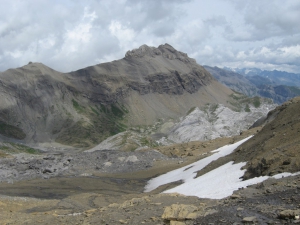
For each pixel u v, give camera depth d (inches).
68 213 1562.5
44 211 1771.7
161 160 3907.5
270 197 1043.3
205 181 2018.9
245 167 1870.1
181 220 927.0
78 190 2864.2
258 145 2202.3
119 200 2144.4
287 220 773.3
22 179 3395.7
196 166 2906.0
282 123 2304.4
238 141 3398.1
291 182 1188.5
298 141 1652.3
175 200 1403.8
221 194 1419.8
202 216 920.9
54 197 2573.8
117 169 3752.5
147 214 1097.4
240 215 872.3
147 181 3147.1
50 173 3668.8
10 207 1872.5
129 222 1020.5
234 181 1732.3
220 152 3031.5
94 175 3560.5
